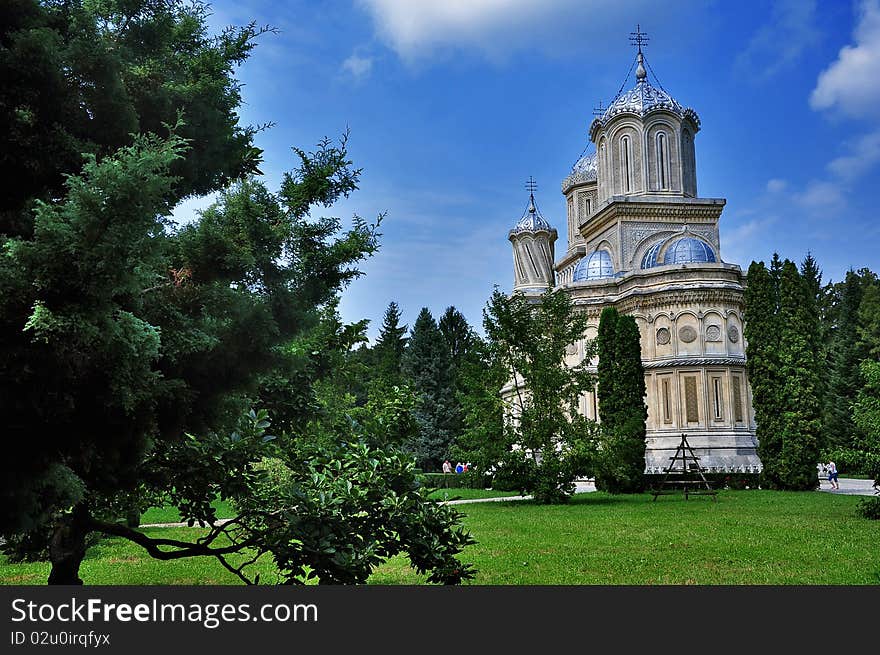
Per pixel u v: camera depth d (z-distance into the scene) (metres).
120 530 8.81
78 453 6.17
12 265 5.34
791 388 39.31
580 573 13.42
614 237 57.53
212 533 9.07
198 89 8.14
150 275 5.84
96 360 5.59
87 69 6.66
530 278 77.31
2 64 6.16
